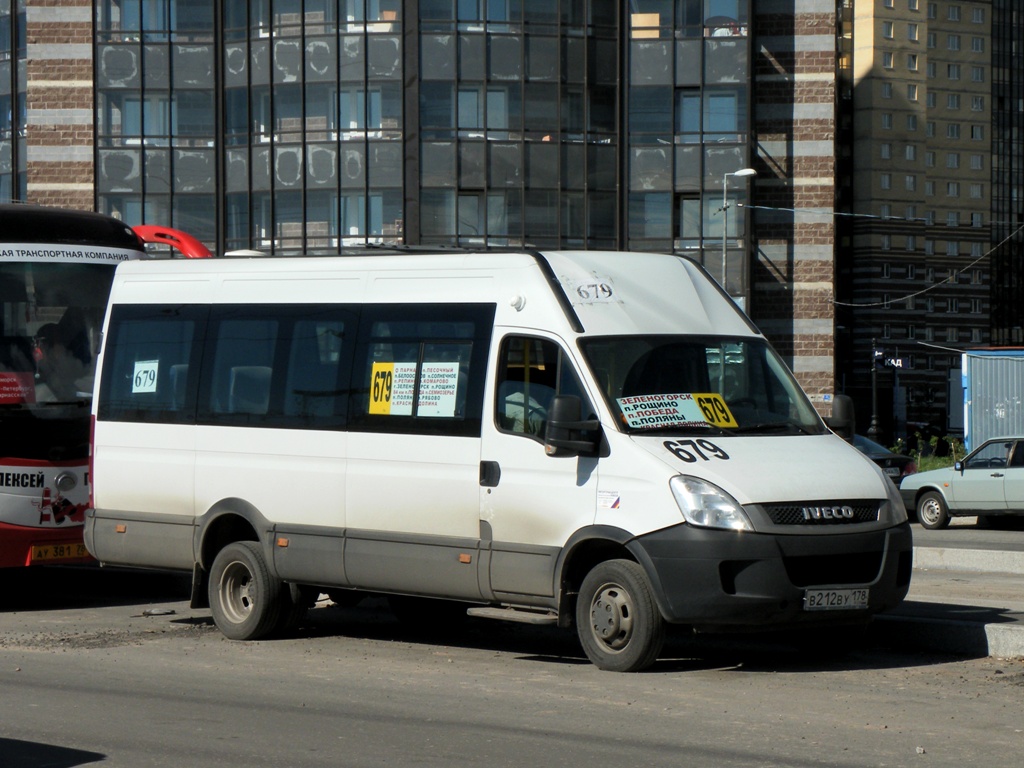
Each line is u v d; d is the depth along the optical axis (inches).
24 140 4899.1
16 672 1090.1
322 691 999.6
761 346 1160.2
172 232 1768.0
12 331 1531.7
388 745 818.2
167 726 875.4
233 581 1278.3
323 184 4758.9
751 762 772.6
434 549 1137.4
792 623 1024.2
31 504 1517.0
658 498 1026.7
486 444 1116.5
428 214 4753.9
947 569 1937.7
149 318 1357.0
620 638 1055.0
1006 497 2903.5
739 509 1012.5
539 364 1104.2
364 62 4734.3
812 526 1027.9
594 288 1124.5
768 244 5000.0
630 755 790.5
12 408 1513.3
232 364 1289.4
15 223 1563.7
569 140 4817.9
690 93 4891.7
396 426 1172.5
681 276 1170.0
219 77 4813.0
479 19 4751.5
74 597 1633.9
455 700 961.5
